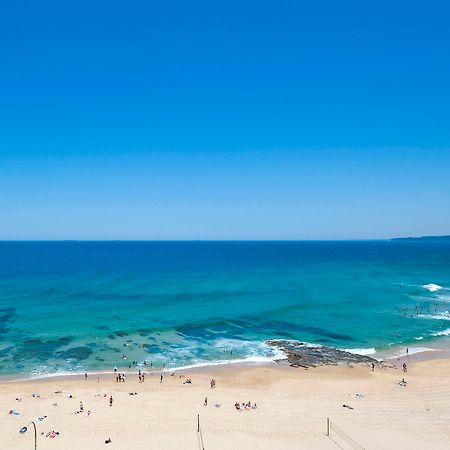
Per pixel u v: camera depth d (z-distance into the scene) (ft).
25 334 197.88
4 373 151.12
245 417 115.65
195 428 108.37
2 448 96.84
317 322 229.45
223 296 303.07
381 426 110.32
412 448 98.32
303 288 345.31
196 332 207.21
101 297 291.79
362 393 136.26
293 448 98.12
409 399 130.41
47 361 164.04
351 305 272.72
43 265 538.47
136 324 218.79
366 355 177.78
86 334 199.52
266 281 389.60
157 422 111.86
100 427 108.47
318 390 138.82
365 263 611.47
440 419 115.03
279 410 120.78
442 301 288.10
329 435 104.99
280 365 163.73
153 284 360.28
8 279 383.45
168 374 153.17
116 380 145.79
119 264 570.05
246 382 146.10
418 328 219.82
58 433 104.73
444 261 651.25
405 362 169.99
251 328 216.33
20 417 114.01
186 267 531.50
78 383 142.51
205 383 144.36
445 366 163.94
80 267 514.68
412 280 402.11
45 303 267.80
